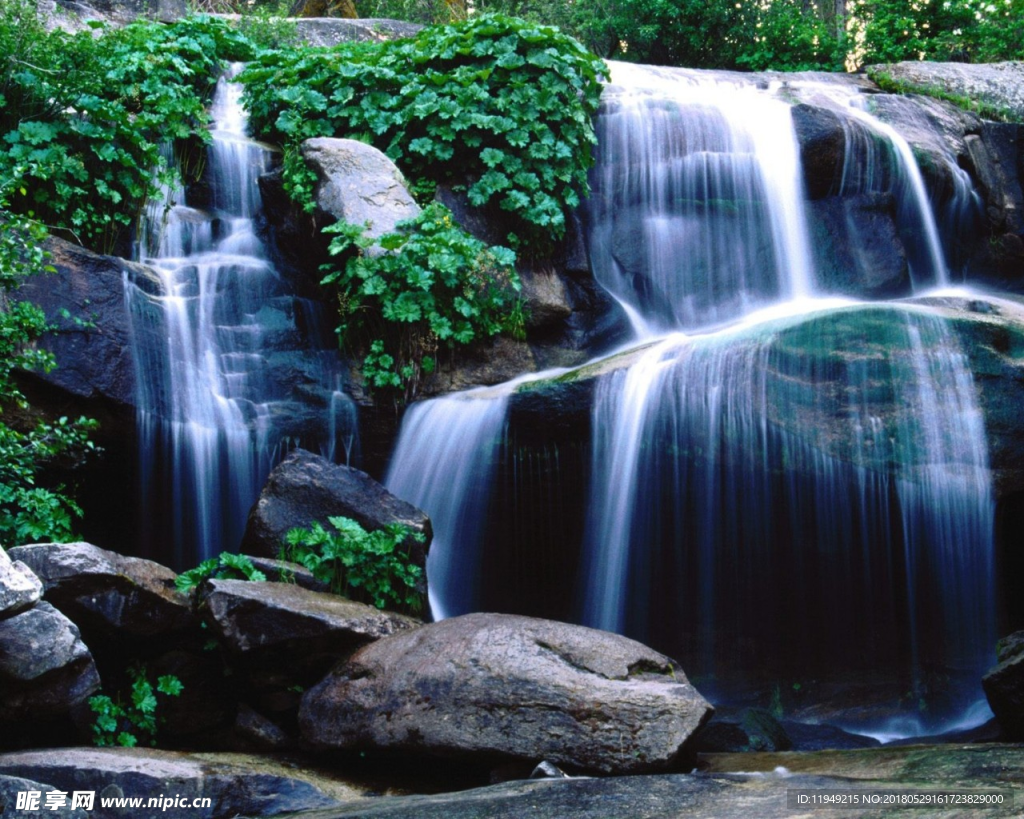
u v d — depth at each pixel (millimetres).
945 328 8062
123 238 9547
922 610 7758
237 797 4980
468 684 5254
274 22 13445
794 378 7902
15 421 7352
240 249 10195
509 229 10203
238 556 6672
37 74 9211
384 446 8758
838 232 10602
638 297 10641
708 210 10758
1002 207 11945
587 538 8188
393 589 7195
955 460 7812
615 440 8109
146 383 7996
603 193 10891
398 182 9727
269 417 8422
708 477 7922
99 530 8008
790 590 7832
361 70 10609
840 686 7727
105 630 5898
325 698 5715
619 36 17219
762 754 5520
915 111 11906
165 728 6074
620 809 4195
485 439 8305
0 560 4871
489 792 4625
